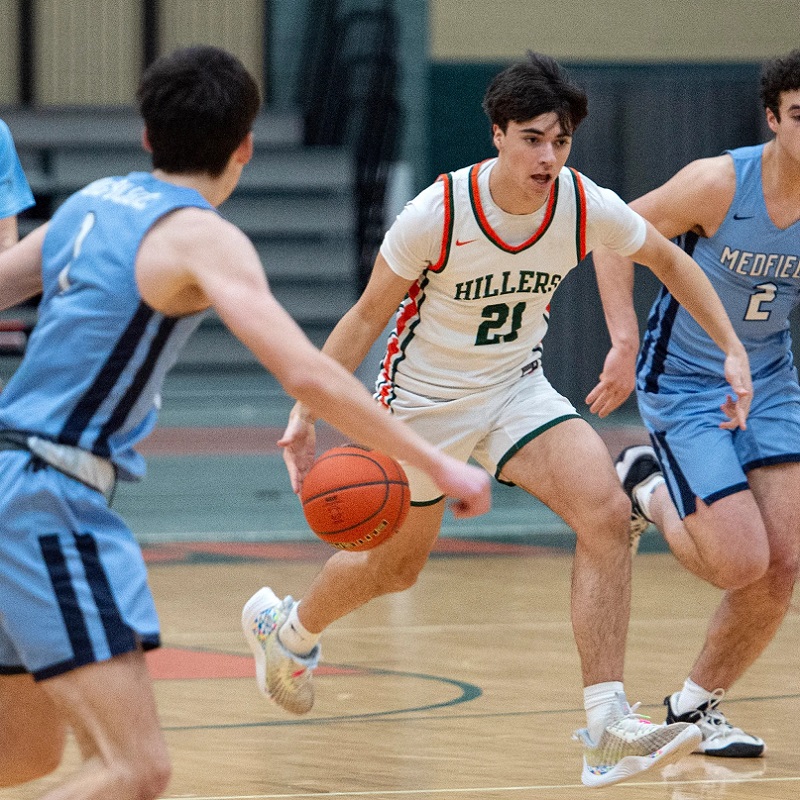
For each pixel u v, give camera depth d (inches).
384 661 657.0
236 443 1571.1
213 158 327.6
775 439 511.8
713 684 508.1
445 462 301.4
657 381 531.8
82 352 313.7
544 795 441.7
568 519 453.1
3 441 316.8
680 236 530.9
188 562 939.3
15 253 340.8
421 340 479.2
